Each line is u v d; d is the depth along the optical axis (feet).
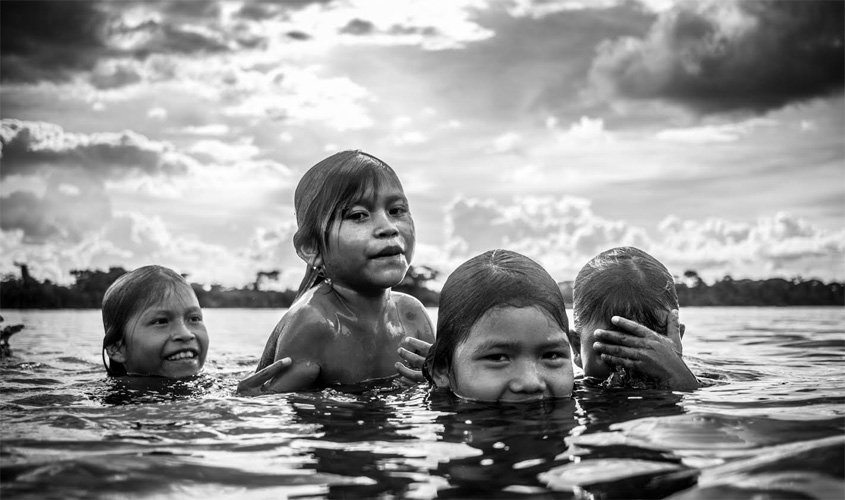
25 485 1.61
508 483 1.60
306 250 3.55
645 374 3.00
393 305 3.67
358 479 1.65
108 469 1.72
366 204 3.39
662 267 3.37
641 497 1.49
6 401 2.93
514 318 2.64
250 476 1.68
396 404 2.60
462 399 2.67
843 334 6.57
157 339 4.09
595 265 3.39
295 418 2.33
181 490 1.59
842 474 1.54
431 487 1.59
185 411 2.47
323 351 3.37
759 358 4.44
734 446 1.82
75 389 3.42
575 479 1.61
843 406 2.37
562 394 2.68
